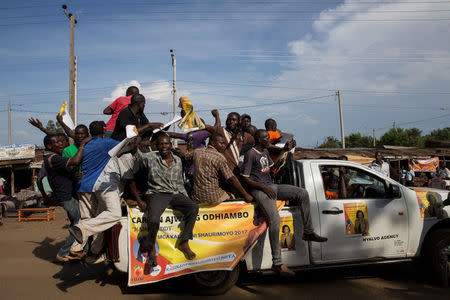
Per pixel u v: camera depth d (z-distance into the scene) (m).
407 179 17.77
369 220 4.62
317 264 4.50
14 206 12.94
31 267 5.77
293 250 4.43
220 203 4.27
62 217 12.98
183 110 5.20
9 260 6.26
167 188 4.04
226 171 4.18
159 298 4.29
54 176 4.91
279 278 5.05
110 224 4.08
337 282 4.80
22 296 4.35
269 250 4.38
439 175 18.55
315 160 4.78
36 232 9.50
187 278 4.66
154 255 4.00
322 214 4.50
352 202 4.63
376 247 4.63
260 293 4.41
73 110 14.95
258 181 4.34
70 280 5.04
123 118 4.82
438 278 4.57
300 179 4.64
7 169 23.33
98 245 4.14
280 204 4.43
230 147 4.79
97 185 4.24
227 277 4.30
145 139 5.08
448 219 4.84
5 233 9.34
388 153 21.38
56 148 5.01
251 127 5.95
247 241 4.25
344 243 4.53
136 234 4.08
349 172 5.21
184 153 4.61
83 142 4.39
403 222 4.72
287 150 4.67
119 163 4.12
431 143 27.66
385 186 4.80
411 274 5.14
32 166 22.58
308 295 4.30
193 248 4.15
